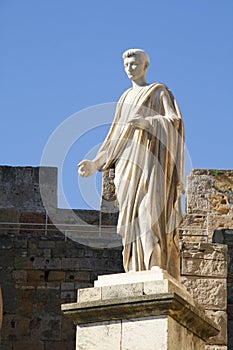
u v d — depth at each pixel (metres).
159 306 15.40
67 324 22.88
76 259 23.44
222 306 22.38
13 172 26.08
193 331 16.05
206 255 22.69
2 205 25.83
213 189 26.44
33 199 25.92
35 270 23.30
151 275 15.85
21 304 23.03
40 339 22.77
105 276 16.06
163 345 15.32
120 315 15.62
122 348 15.51
